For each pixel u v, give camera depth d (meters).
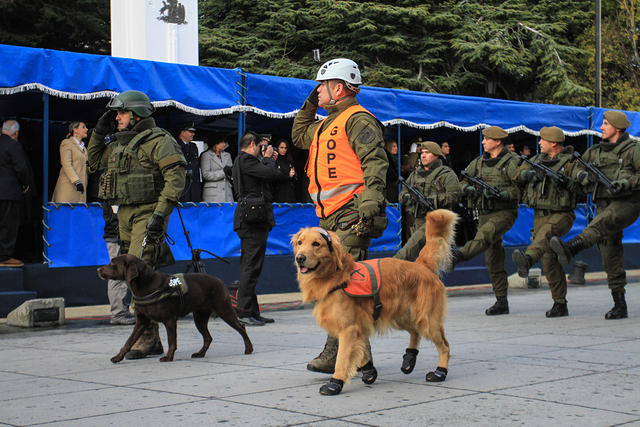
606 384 4.50
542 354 5.75
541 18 30.08
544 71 28.70
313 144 5.28
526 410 3.81
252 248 8.39
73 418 3.75
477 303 10.70
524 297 11.56
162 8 14.33
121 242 6.37
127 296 9.16
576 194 8.77
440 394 4.25
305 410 3.86
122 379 4.89
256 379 4.81
